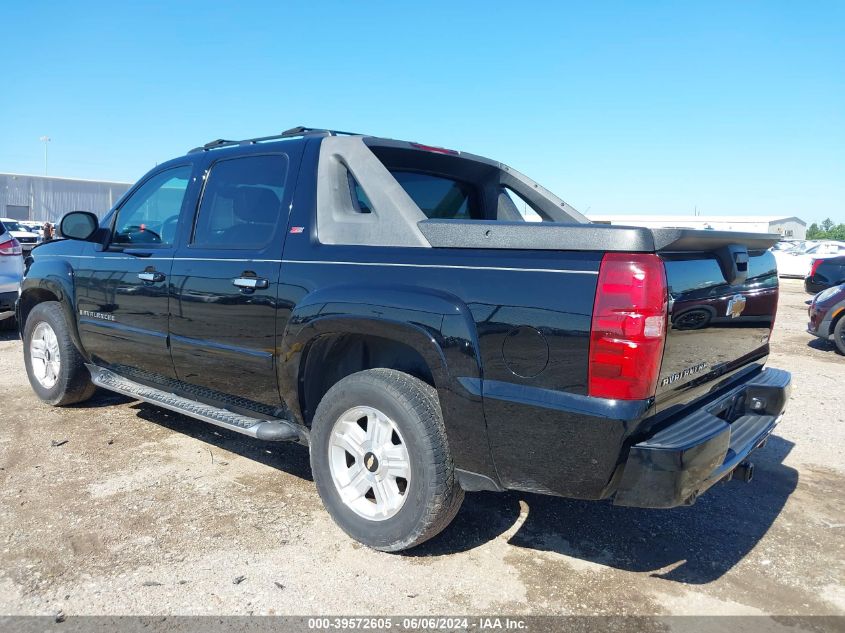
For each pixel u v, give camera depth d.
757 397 3.31
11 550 3.06
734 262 2.91
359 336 3.36
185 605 2.67
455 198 4.42
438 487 2.88
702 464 2.50
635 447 2.45
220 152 4.07
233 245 3.76
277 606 2.69
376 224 3.17
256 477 4.01
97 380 4.75
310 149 3.58
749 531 3.52
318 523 3.42
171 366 4.12
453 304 2.76
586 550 3.25
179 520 3.40
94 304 4.62
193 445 4.53
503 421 2.65
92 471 4.02
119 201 4.73
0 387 6.00
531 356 2.56
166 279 4.02
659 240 2.41
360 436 3.18
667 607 2.77
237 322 3.60
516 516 3.60
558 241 2.57
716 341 2.92
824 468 4.51
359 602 2.73
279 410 3.62
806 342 10.37
